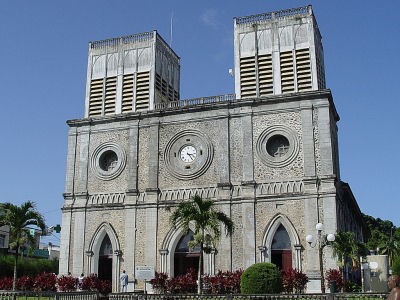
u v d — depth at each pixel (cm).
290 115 3800
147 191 3988
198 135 3994
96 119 4297
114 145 4209
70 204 4181
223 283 3288
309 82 3872
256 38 4088
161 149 4075
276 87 3925
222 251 3678
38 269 6016
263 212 3666
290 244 3594
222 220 3231
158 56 4462
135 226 3956
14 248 3941
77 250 4069
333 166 3672
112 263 3966
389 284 1234
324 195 3550
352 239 3272
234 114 3938
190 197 3853
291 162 3700
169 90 4619
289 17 4056
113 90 4406
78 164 4269
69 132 4362
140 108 4281
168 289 3462
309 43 3953
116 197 4081
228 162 3844
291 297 2144
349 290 3262
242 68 4050
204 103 4062
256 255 3600
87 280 3619
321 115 3719
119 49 4500
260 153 3791
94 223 4084
